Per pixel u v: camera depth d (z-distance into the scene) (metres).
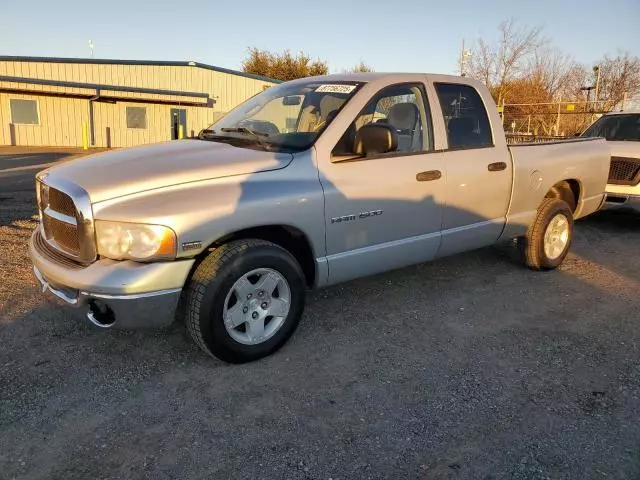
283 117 4.47
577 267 6.09
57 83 25.45
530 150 5.44
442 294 5.09
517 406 3.22
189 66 29.33
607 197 8.27
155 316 3.26
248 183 3.53
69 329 4.05
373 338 4.09
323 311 4.59
